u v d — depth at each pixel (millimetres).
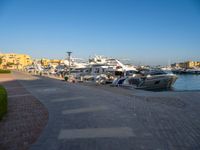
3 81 30672
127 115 8938
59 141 6062
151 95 14656
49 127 7406
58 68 65938
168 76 30125
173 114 9008
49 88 20500
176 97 13500
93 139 6191
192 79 54969
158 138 6203
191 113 9164
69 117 8781
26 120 8383
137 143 5848
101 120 8211
